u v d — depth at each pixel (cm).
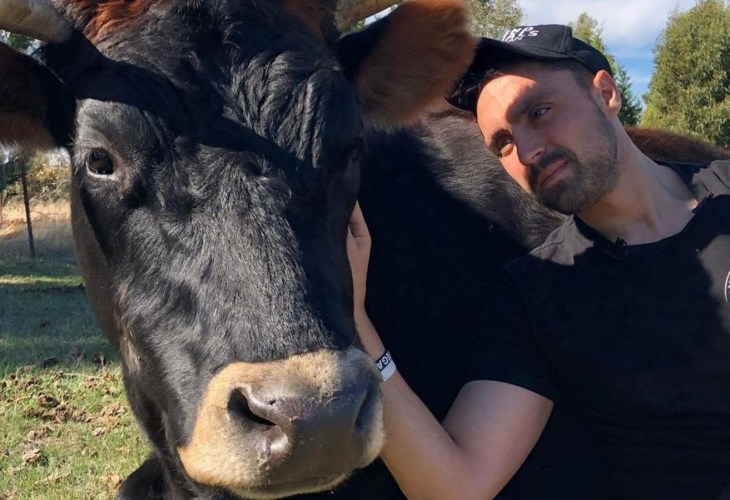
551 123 118
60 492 200
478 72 129
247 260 88
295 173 95
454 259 140
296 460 79
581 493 132
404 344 136
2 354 324
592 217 122
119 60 99
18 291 507
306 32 109
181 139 94
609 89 122
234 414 82
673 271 116
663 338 115
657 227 119
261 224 90
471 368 125
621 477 125
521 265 126
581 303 120
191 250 91
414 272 137
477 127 151
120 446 229
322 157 98
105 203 98
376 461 127
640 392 116
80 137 100
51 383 281
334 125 101
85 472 212
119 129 96
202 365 87
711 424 116
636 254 118
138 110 95
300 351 83
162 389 93
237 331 85
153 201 94
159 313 93
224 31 100
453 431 118
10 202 900
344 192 105
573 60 119
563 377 124
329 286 90
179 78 96
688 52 1266
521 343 123
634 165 119
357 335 100
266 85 98
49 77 109
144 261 94
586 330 119
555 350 122
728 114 1246
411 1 123
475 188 145
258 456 80
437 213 142
